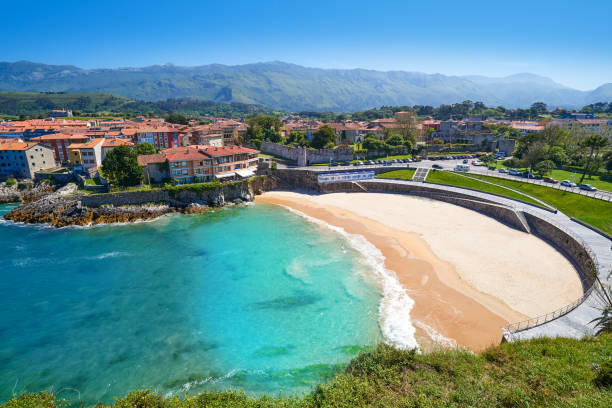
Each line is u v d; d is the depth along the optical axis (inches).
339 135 5940.0
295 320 1625.2
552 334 1225.4
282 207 3464.6
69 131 5152.6
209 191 3457.2
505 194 3080.7
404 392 901.8
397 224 2755.9
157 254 2369.6
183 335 1545.3
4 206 3496.6
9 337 1531.7
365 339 1477.6
